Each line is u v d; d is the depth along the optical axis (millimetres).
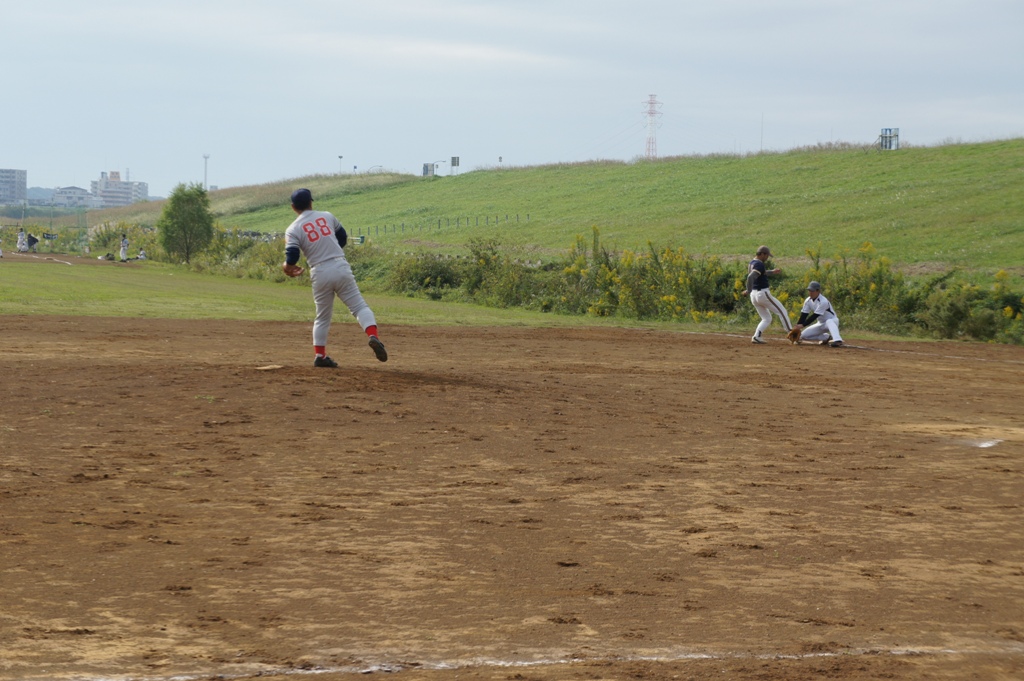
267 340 25094
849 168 95562
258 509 8938
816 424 14875
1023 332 37875
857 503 9828
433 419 13766
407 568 7320
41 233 105000
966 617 6598
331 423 13180
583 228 84812
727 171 106438
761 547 8164
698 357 25031
